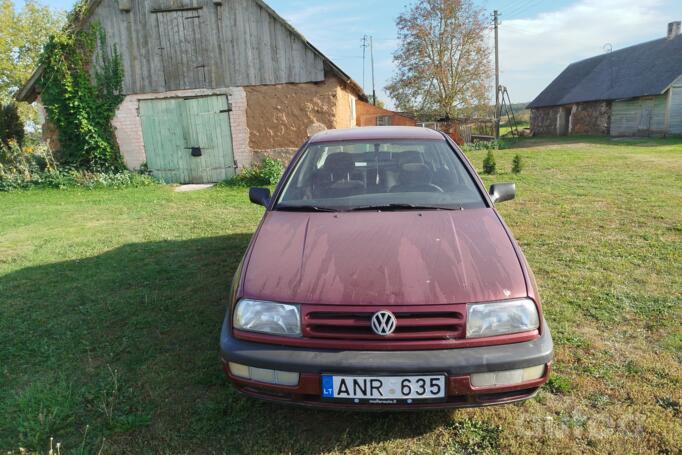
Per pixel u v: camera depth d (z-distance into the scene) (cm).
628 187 847
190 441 234
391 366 203
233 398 267
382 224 272
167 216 762
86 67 1152
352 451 226
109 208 847
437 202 302
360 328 212
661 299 375
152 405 262
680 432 228
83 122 1138
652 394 258
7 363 314
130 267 503
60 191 1064
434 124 2609
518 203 741
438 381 204
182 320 369
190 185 1170
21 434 235
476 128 3000
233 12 1116
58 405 260
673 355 296
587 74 3388
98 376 294
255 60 1133
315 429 241
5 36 2877
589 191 821
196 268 493
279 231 275
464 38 2981
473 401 211
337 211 297
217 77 1147
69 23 1130
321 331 214
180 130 1177
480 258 237
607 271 441
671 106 2353
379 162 348
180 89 1158
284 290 223
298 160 356
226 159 1182
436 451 224
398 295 213
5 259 541
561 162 1274
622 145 1906
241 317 225
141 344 332
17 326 367
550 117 3525
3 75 2922
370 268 229
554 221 623
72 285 453
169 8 1124
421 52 3048
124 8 1118
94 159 1176
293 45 1115
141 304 402
